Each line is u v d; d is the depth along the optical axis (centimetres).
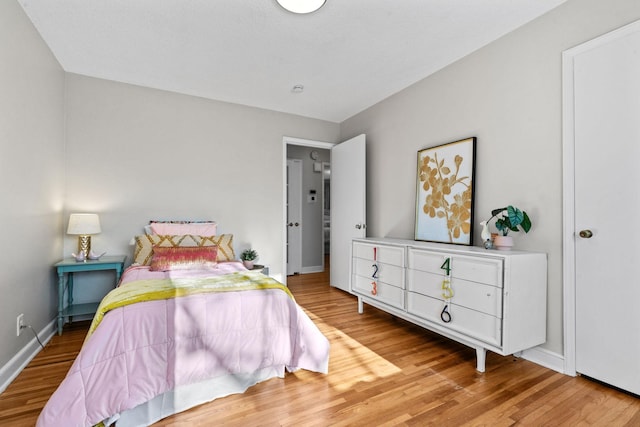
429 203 298
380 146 371
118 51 260
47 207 251
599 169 181
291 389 177
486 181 247
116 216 315
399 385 182
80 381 135
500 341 188
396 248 276
